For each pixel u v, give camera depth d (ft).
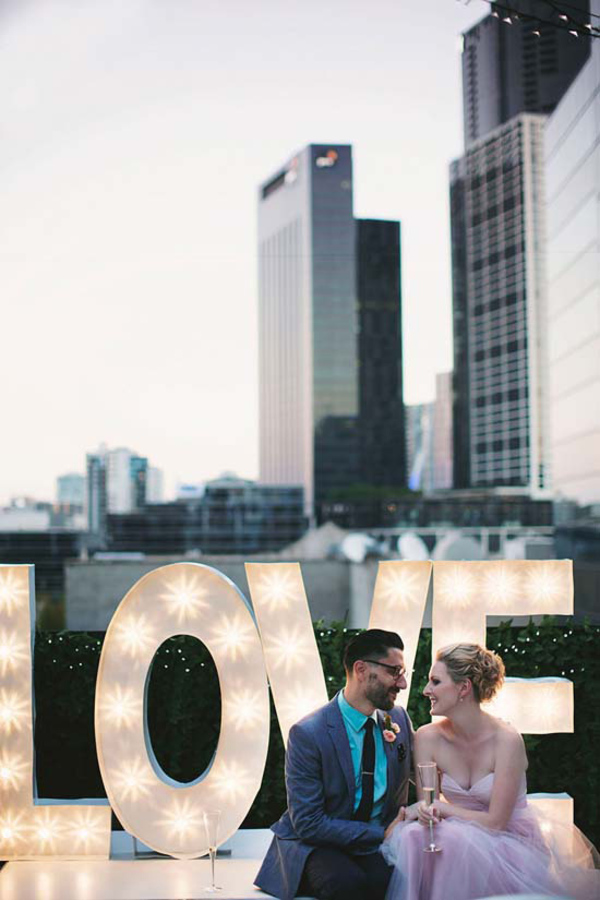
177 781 14.57
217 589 13.80
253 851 13.79
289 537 452.35
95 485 498.69
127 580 104.88
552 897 11.14
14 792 13.67
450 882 11.62
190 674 14.90
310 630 14.12
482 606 14.42
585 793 14.94
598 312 233.14
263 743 13.62
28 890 12.27
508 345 517.96
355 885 11.66
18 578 13.93
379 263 584.81
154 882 12.58
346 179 587.68
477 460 534.37
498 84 479.00
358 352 578.25
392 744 12.79
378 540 275.18
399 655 12.59
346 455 571.28
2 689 13.80
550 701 13.99
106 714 13.61
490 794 12.47
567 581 14.53
